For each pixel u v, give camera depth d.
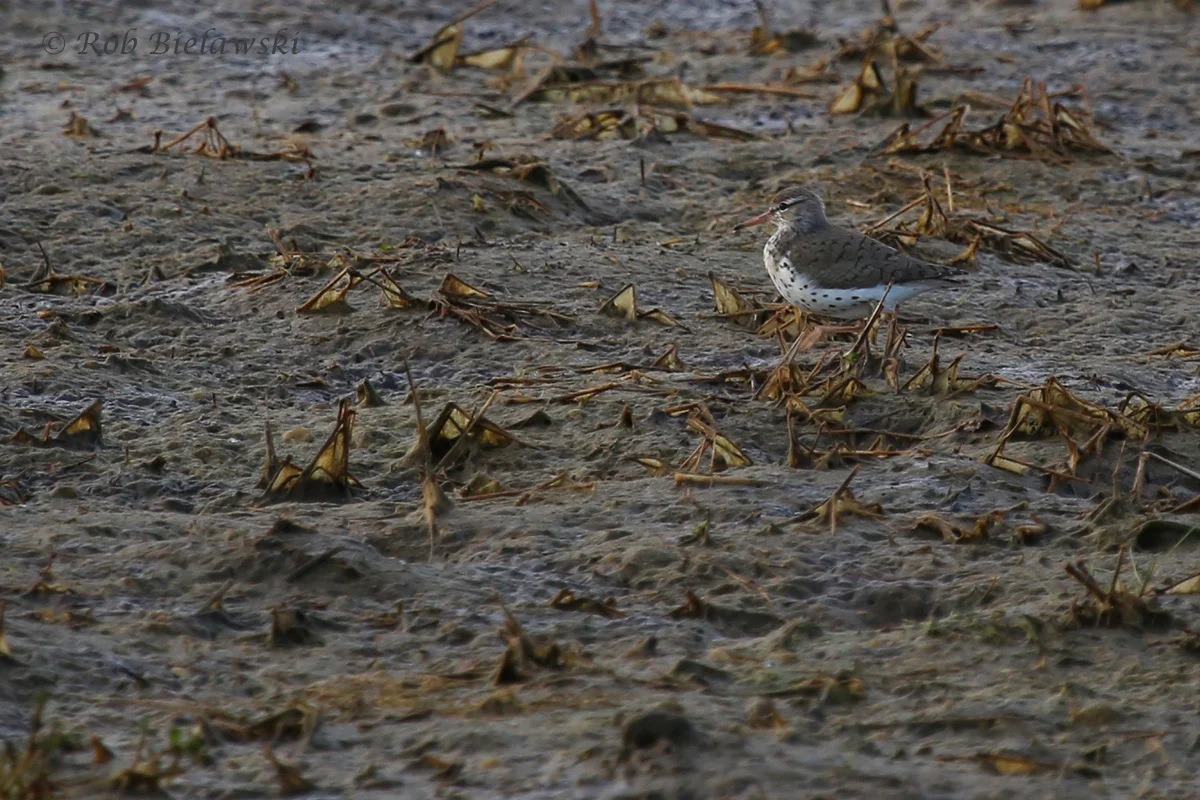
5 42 26.81
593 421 13.36
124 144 21.45
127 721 8.27
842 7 32.84
